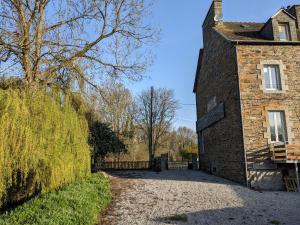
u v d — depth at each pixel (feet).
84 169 38.55
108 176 52.29
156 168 70.69
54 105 32.37
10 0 36.04
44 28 39.04
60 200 26.94
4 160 24.56
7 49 34.32
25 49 35.06
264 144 47.19
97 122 56.80
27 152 26.37
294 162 44.16
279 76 50.06
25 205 25.44
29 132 26.91
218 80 57.82
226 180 51.29
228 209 32.71
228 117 52.75
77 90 40.73
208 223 28.09
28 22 36.58
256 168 46.24
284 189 45.73
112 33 42.16
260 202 35.99
